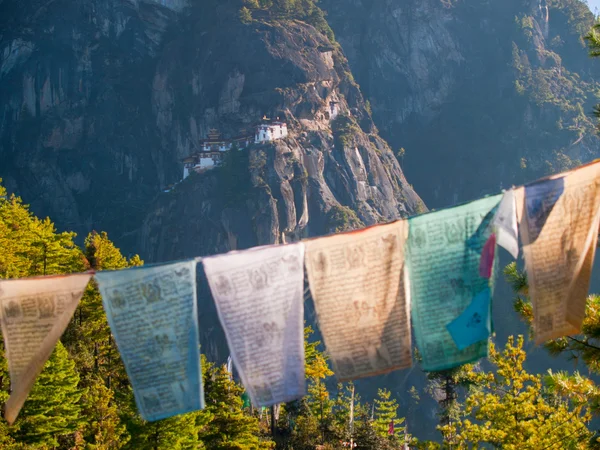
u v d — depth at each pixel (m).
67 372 44.41
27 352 15.40
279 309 15.55
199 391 15.44
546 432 31.05
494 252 15.83
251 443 54.72
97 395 49.03
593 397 22.33
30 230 65.94
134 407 46.72
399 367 15.86
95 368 56.38
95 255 64.06
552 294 16.55
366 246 15.83
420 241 15.83
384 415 84.75
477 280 15.81
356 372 15.81
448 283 15.81
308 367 71.00
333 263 15.77
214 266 15.48
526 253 16.45
